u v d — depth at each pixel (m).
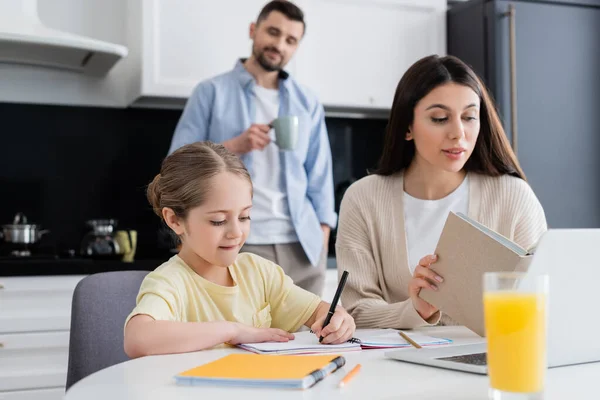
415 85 1.77
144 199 3.39
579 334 1.14
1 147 3.20
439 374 1.06
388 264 1.84
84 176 3.31
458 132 1.72
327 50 3.36
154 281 1.42
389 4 3.45
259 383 0.97
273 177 2.79
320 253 2.86
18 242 2.93
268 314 1.60
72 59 3.11
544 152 3.35
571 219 3.39
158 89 3.09
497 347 0.83
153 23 3.09
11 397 2.56
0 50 2.97
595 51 3.46
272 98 2.88
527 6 3.35
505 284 0.83
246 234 1.48
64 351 2.64
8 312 2.59
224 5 3.18
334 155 3.72
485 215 1.82
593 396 0.92
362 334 1.49
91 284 1.52
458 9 3.51
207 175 1.44
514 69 3.27
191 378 1.00
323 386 0.98
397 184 1.89
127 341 1.27
